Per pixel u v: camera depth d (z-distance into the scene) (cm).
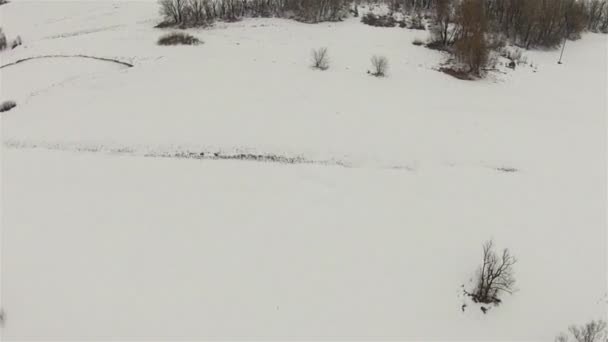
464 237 1673
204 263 1556
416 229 1711
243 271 1530
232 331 1340
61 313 1375
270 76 2766
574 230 1708
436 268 1546
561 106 2766
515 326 1364
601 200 1872
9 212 1758
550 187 1948
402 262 1572
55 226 1697
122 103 2447
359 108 2458
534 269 1534
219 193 1873
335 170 2023
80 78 2800
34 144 2138
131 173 1978
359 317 1388
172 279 1495
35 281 1476
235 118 2302
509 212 1798
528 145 2238
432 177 1997
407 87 2803
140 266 1538
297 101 2481
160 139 2148
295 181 1952
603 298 1440
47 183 1912
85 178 1947
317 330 1349
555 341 1319
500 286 1454
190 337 1320
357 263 1567
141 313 1382
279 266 1551
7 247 1600
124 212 1769
